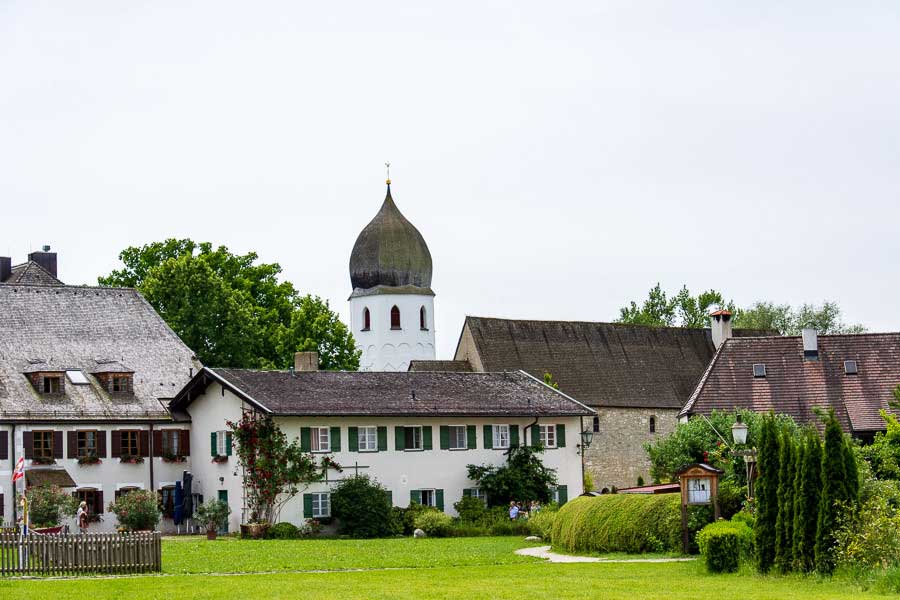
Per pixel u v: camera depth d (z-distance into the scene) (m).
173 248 98.88
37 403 71.56
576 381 103.62
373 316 122.38
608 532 50.00
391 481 72.31
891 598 32.94
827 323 145.50
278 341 94.81
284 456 68.75
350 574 41.44
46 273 91.88
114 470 72.62
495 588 35.78
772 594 34.03
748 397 74.25
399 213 124.56
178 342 81.00
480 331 103.06
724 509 48.41
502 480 74.31
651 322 156.50
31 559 40.69
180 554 51.31
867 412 72.38
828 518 38.59
